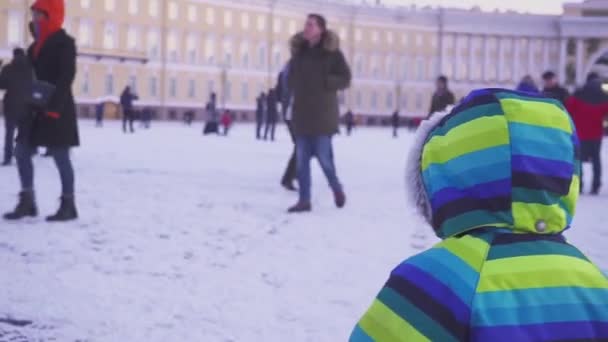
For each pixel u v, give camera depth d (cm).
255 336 388
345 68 807
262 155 1812
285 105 1002
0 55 5306
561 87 1173
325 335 392
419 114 8538
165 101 6488
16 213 704
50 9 667
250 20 7138
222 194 960
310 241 646
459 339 157
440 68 8594
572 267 162
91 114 5916
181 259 557
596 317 159
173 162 1480
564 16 8531
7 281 480
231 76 6994
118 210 782
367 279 514
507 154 163
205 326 401
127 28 6191
